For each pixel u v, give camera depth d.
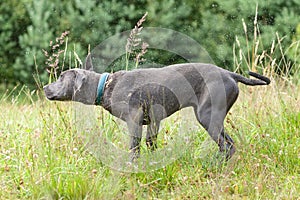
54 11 21.83
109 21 21.69
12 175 8.50
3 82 22.55
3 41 22.27
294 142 9.66
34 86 21.48
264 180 8.29
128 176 8.40
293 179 8.63
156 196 8.20
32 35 20.61
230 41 21.31
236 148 9.08
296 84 12.81
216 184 8.10
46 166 8.20
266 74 11.49
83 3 21.11
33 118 10.98
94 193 7.81
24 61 20.94
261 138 9.56
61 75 8.56
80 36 21.19
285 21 19.50
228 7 21.27
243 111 10.63
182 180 8.28
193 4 22.19
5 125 10.45
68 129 9.23
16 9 22.62
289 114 10.43
